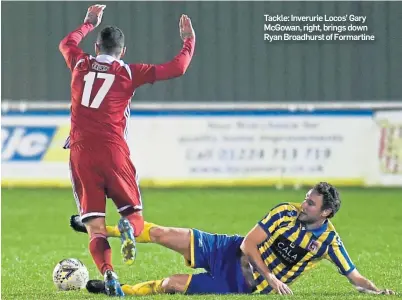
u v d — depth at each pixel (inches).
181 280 938.7
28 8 2080.5
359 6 2073.1
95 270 1170.6
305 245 912.9
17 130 1971.0
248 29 2073.1
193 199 1811.0
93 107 961.5
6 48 2086.6
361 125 1959.9
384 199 1807.3
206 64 2070.6
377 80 2082.9
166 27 2069.4
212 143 1967.3
